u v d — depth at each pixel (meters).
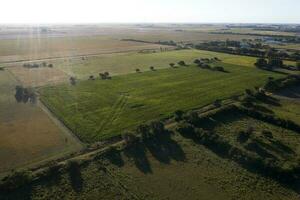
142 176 37.59
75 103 64.50
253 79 89.81
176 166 40.00
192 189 35.28
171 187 35.56
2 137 47.00
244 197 34.06
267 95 73.12
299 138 49.12
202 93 74.44
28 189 34.19
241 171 39.06
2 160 40.12
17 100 66.19
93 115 57.41
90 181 36.22
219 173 38.56
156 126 49.34
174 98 69.81
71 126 51.81
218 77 92.31
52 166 37.81
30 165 39.22
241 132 49.50
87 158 40.84
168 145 45.62
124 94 72.38
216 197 33.97
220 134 49.81
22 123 52.97
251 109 59.91
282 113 60.72
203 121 54.78
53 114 57.78
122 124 53.38
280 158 42.28
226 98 70.62
